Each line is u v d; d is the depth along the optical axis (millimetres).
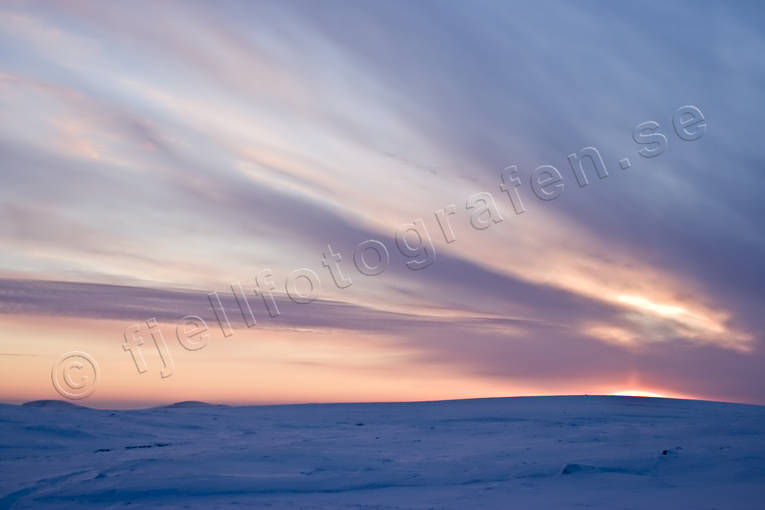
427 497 13570
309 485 14906
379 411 37625
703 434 21531
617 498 12867
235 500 13484
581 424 29188
